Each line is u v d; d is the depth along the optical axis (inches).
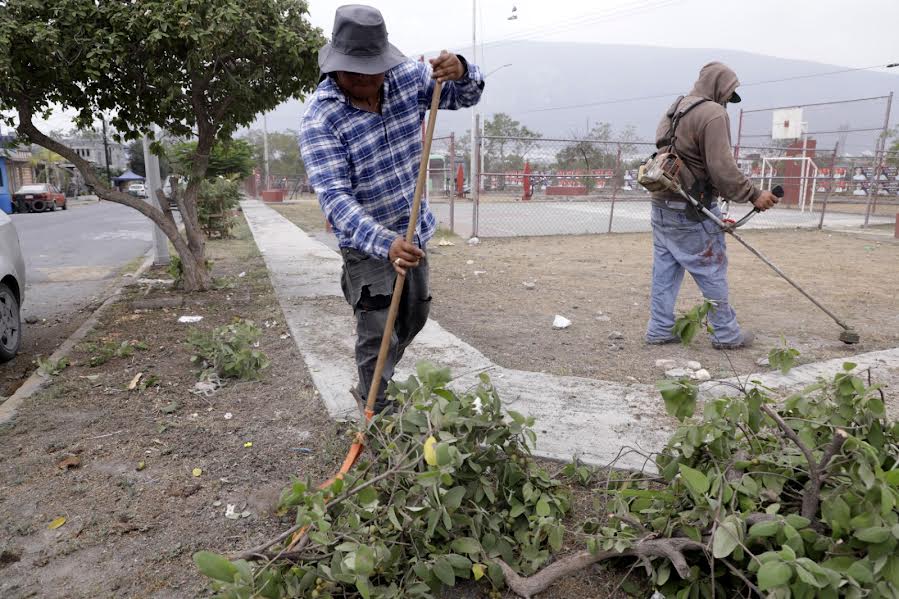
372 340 119.0
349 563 70.7
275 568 79.5
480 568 85.0
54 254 490.0
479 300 273.6
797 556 71.6
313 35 252.7
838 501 72.7
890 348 196.4
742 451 93.8
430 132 99.3
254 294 288.4
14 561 95.3
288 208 1117.7
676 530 87.7
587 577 92.0
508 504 99.0
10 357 197.6
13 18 210.2
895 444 87.4
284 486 115.3
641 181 184.7
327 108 105.3
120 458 126.2
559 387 160.1
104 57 220.2
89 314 271.6
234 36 233.9
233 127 286.7
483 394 96.8
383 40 99.3
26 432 138.5
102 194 266.5
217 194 538.9
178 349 200.4
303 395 157.3
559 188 1228.5
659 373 174.2
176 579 91.5
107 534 101.3
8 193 1183.6
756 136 844.0
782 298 275.6
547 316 243.4
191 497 112.1
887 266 361.1
